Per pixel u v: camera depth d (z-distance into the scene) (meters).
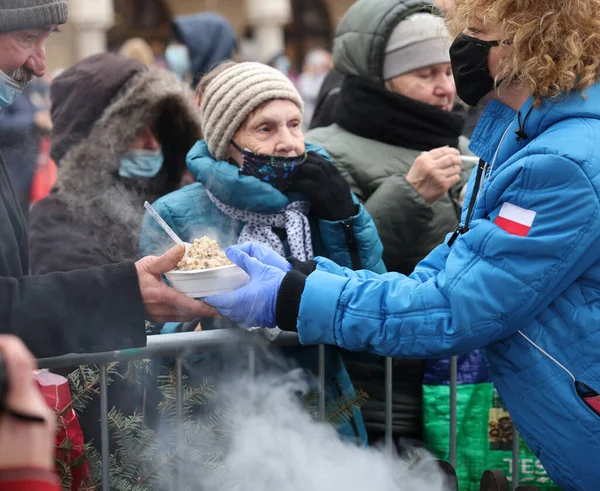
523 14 1.65
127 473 1.89
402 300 1.72
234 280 1.84
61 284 1.73
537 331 1.68
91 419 2.04
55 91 2.85
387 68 2.77
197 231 2.30
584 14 1.62
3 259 1.85
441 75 2.77
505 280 1.63
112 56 2.85
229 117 2.27
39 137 4.21
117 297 1.76
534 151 1.63
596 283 1.66
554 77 1.63
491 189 1.70
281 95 2.27
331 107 3.39
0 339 0.90
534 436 1.74
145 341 1.79
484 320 1.65
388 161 2.72
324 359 2.16
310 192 2.24
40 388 1.80
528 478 2.63
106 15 16.91
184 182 2.90
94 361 1.86
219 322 2.21
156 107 2.70
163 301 1.80
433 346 1.70
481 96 1.80
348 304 1.75
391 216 2.55
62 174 2.57
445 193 2.75
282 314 1.79
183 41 4.83
